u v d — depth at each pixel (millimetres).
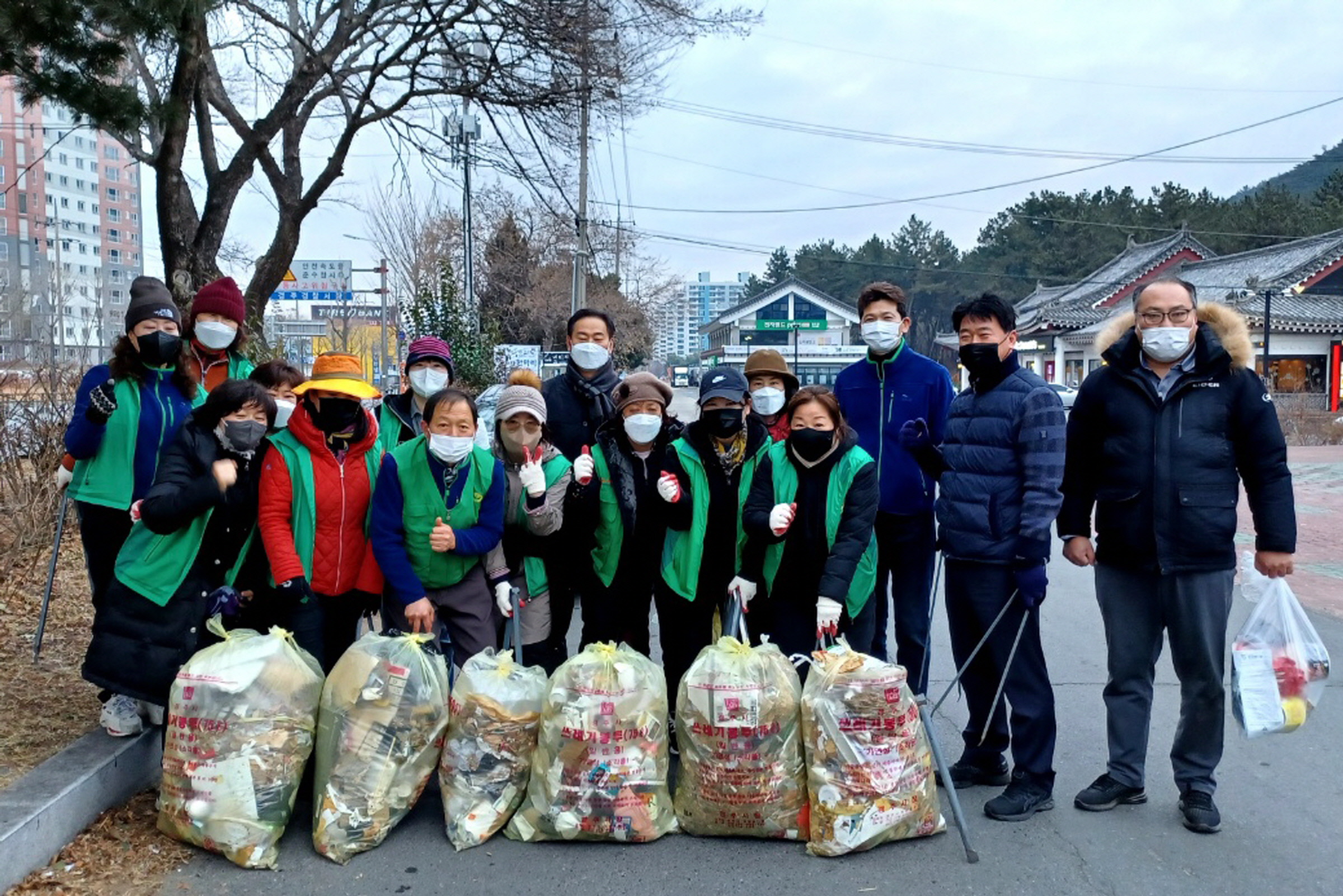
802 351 48938
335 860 3211
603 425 4117
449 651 4344
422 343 4738
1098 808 3689
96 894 2945
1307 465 17188
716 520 3982
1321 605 7121
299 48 11875
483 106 12594
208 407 3518
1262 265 35062
